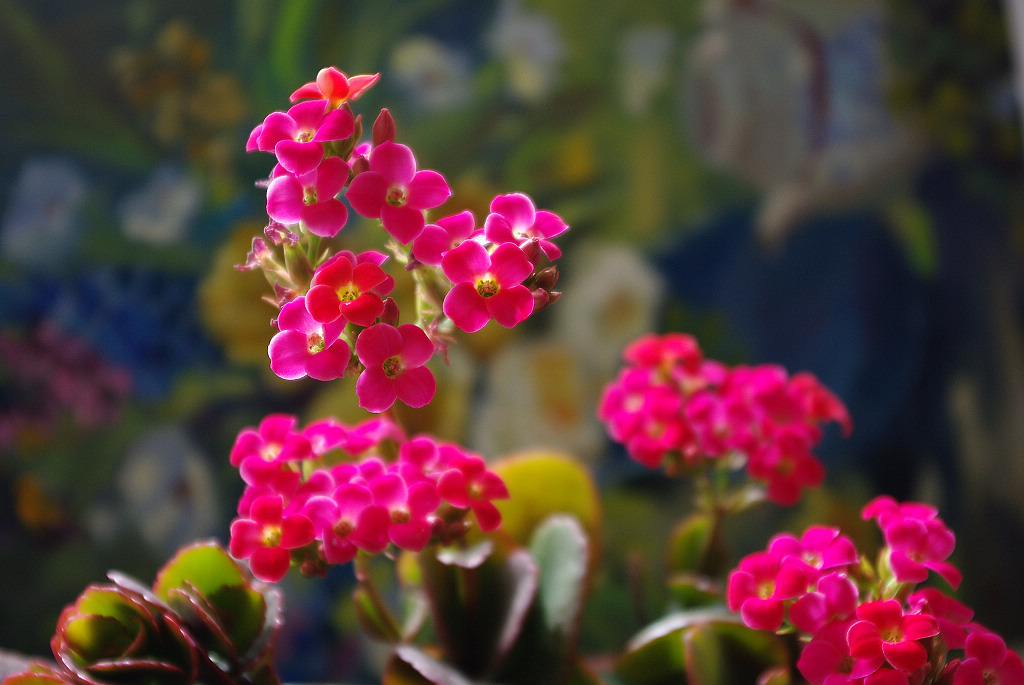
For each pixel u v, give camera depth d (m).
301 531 0.49
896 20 1.36
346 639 1.18
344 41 1.27
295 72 1.26
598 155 1.30
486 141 1.28
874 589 0.50
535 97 1.30
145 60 1.24
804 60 1.34
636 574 0.56
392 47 1.28
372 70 1.27
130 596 0.49
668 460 0.54
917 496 1.29
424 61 1.28
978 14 1.38
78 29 1.23
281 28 1.26
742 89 1.33
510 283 0.48
